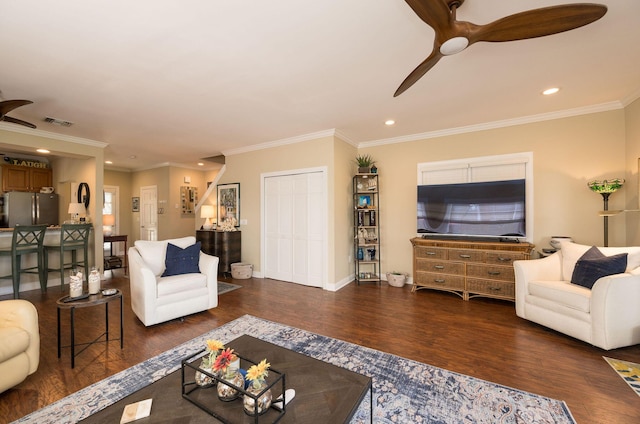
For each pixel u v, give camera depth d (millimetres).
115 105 3217
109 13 1726
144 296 2727
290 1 1651
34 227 3951
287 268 4742
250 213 5203
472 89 2861
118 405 1176
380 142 4793
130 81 2643
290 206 4707
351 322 2967
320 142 4352
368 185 4852
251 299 3768
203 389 1300
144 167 7578
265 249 5012
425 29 1939
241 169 5348
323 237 4328
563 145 3520
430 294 3992
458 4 1637
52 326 2850
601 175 3320
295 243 4648
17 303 1894
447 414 1606
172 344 2451
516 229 3611
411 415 1603
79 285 2289
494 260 3545
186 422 1095
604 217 3182
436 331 2738
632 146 3064
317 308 3410
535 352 2312
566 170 3510
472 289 3678
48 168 6031
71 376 1963
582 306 2367
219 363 1247
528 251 3352
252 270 5090
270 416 1123
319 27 1905
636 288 2279
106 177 7551
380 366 2115
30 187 5727
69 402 1696
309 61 2338
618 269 2402
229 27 1887
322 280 4340
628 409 1633
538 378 1949
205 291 3182
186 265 3262
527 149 3723
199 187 7750
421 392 1807
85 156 4734
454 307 3438
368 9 1733
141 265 2875
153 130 4188
